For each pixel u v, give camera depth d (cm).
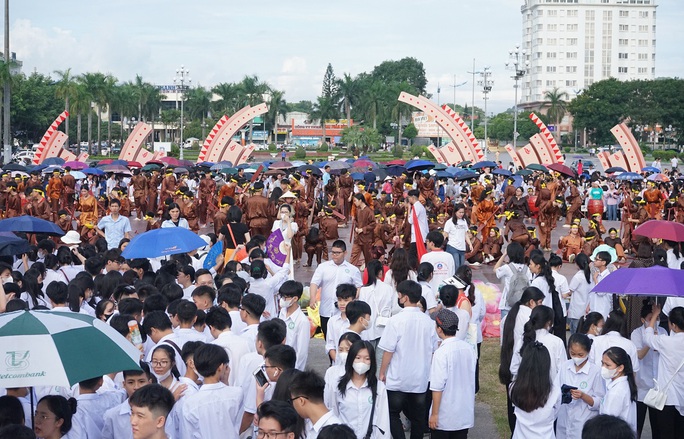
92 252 1425
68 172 2948
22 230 1358
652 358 924
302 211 2078
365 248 1875
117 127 11806
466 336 907
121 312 887
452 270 1215
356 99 11038
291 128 13650
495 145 13038
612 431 508
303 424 580
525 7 16900
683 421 864
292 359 668
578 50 16288
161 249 1159
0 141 8406
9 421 593
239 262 1232
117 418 670
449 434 786
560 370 786
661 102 10475
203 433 660
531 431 714
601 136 11206
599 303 1267
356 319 816
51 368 560
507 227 2222
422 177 2936
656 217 2678
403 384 832
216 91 10894
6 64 5388
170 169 3133
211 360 666
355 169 3575
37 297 1080
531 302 867
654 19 16362
